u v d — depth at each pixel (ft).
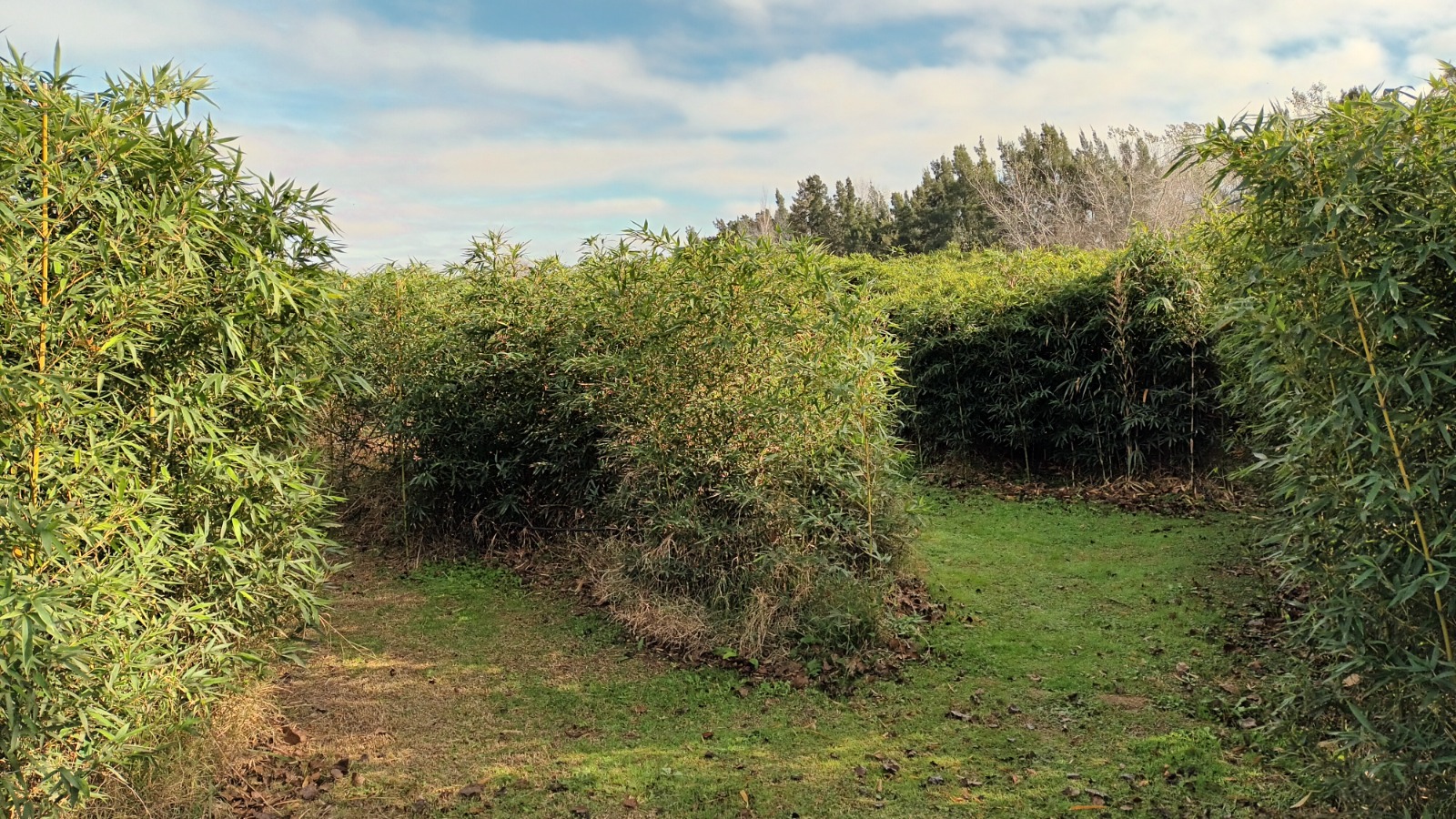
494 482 21.40
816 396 15.64
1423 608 8.23
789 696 13.25
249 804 10.37
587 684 13.92
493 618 17.11
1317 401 9.02
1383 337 7.88
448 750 11.84
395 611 17.60
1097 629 15.55
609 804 10.45
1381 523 8.39
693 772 11.16
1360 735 8.35
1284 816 9.54
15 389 7.91
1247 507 22.35
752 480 15.80
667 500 16.66
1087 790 10.39
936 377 28.55
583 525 20.56
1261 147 8.66
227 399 11.23
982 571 19.10
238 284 10.71
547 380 20.65
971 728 12.14
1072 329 26.13
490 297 21.29
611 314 18.01
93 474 8.90
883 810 10.21
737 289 15.96
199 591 11.14
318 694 13.66
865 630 14.64
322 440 22.85
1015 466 28.22
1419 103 7.91
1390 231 7.84
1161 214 65.72
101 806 9.77
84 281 8.66
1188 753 11.02
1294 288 8.91
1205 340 23.70
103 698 9.12
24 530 7.89
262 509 11.38
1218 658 13.93
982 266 33.01
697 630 15.08
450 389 20.39
